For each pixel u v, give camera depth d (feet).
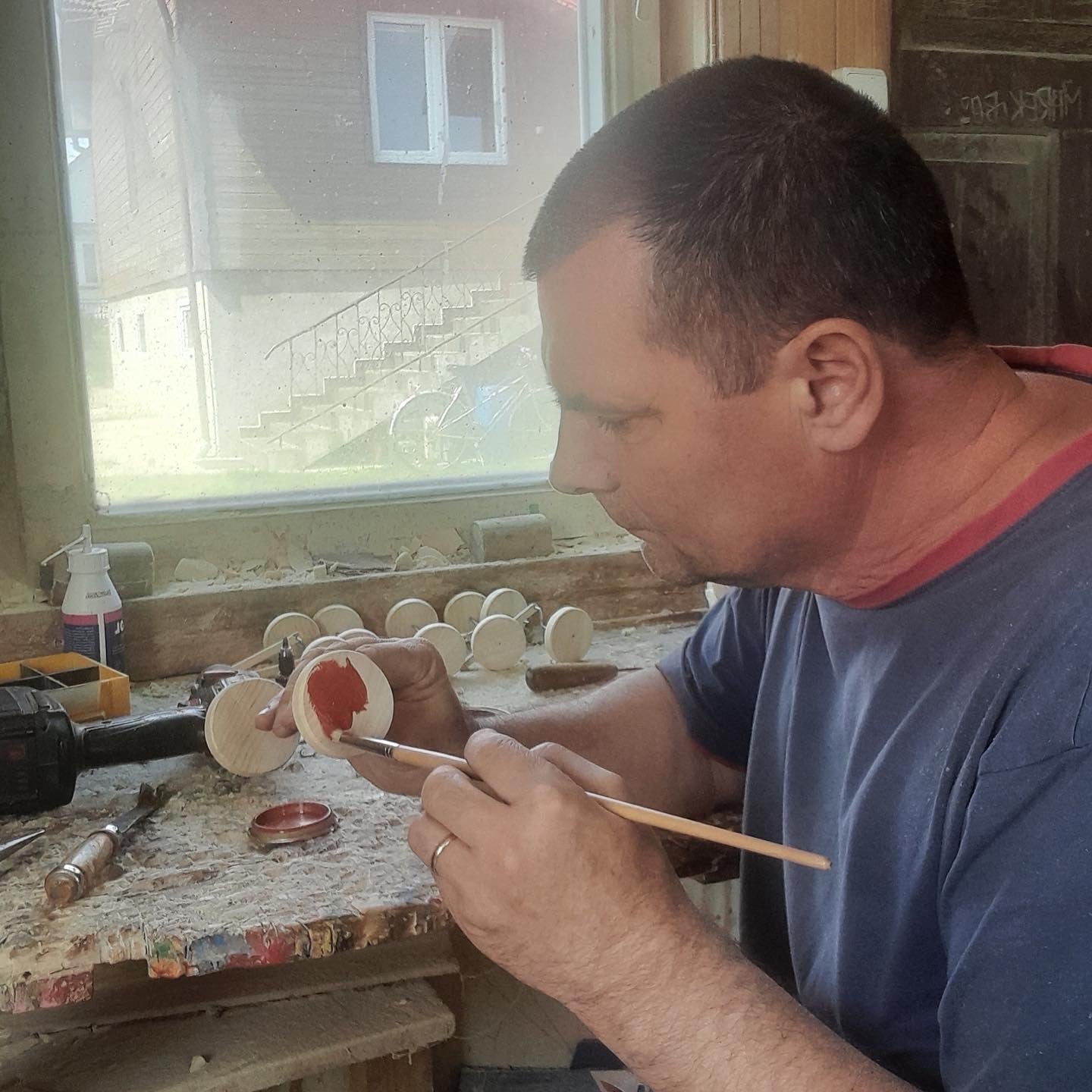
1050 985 1.92
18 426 4.92
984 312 5.95
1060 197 6.00
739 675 3.67
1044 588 2.20
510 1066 5.26
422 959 3.81
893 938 2.43
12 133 4.73
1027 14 5.77
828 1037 2.16
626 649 5.35
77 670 4.27
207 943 2.68
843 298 2.15
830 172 2.15
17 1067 3.24
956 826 2.20
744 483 2.35
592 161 2.32
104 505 5.27
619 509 2.59
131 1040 3.36
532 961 2.21
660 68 5.88
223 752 3.47
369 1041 3.42
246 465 6.01
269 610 5.09
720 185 2.16
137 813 3.35
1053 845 1.96
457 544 5.85
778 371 2.21
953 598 2.37
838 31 5.50
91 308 5.29
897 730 2.43
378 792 3.59
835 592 2.61
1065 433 2.39
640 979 2.16
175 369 6.32
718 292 2.16
